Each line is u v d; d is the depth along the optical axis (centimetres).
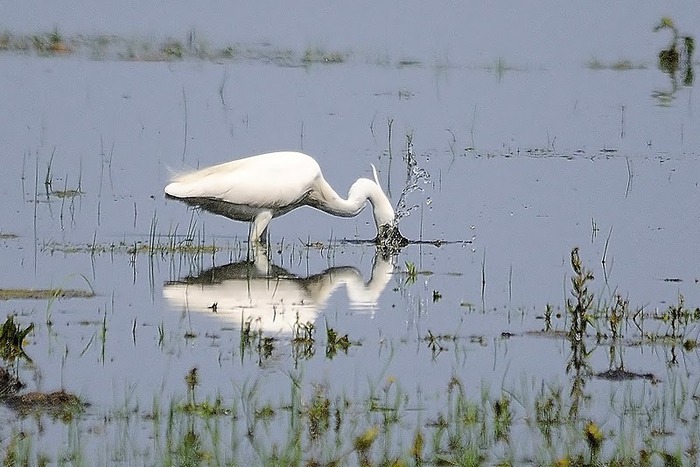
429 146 2514
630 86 3334
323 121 2697
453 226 1922
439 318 1391
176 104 2817
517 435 1024
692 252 1748
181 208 1959
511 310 1434
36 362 1174
